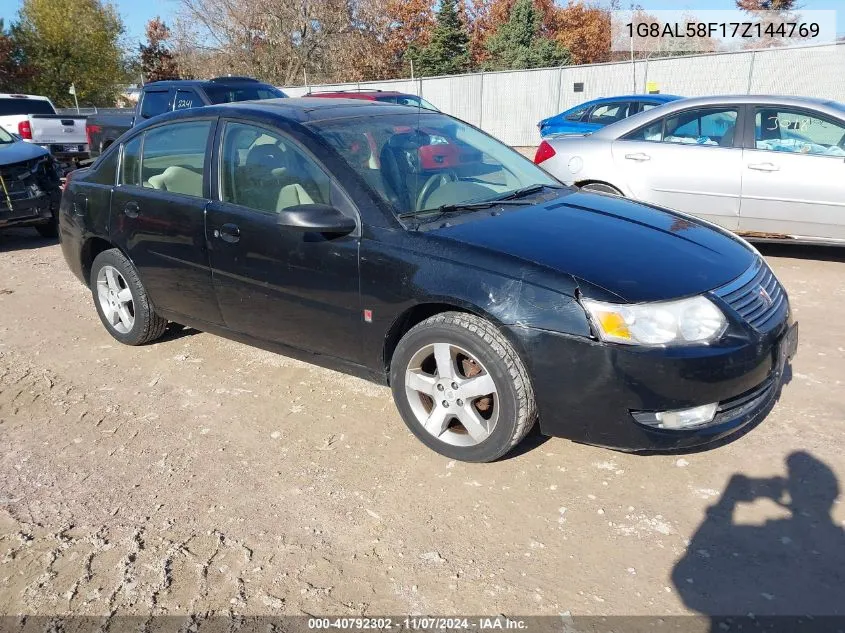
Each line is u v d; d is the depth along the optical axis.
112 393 4.34
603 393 2.96
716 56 20.42
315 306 3.73
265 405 4.11
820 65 19.16
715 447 3.47
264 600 2.62
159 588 2.69
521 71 23.30
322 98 4.68
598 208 3.89
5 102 15.58
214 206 4.11
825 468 3.26
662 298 2.95
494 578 2.68
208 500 3.22
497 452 3.25
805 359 4.41
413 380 3.46
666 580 2.64
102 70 38.78
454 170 4.07
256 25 31.95
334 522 3.04
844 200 5.93
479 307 3.10
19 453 3.69
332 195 3.63
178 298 4.50
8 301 6.34
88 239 5.01
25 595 2.68
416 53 37.94
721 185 6.38
